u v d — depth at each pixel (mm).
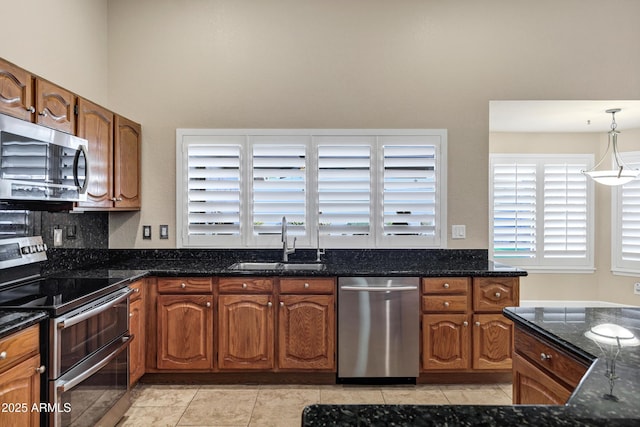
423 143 3262
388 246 3248
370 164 3240
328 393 2672
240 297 2738
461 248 3275
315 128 3264
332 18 3277
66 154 2141
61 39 2715
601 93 3250
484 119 3270
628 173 3219
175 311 2734
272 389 2734
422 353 2746
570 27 3262
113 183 2830
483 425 756
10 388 1505
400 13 3275
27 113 1990
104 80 3227
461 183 3281
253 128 3260
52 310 1715
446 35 3275
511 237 4586
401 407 829
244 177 3238
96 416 2037
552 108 3480
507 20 3270
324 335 2734
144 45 3266
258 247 3230
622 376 1007
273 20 3273
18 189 1795
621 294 4391
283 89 3273
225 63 3271
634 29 3246
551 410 817
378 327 2717
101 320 2100
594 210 4543
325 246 3234
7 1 2268
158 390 2723
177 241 3246
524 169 4574
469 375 2816
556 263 4566
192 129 3246
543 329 1450
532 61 3264
